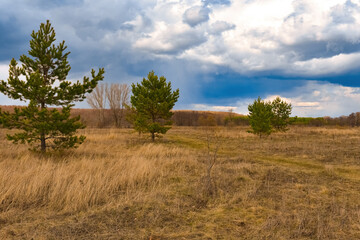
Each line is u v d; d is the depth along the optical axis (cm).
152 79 1747
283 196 532
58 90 936
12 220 396
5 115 864
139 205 462
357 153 1182
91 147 1303
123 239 334
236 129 3133
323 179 718
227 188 588
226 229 370
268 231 360
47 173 605
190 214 429
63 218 407
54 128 912
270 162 1015
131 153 1175
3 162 782
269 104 2352
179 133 2645
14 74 928
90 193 494
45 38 984
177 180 675
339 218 411
